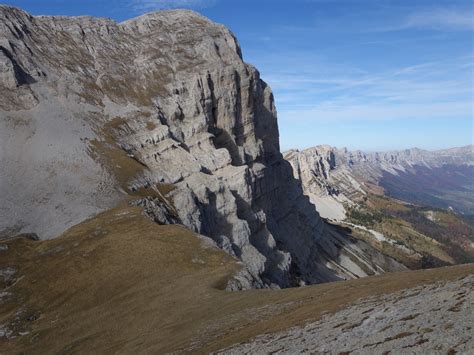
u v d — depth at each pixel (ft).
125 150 407.85
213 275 213.46
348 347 91.09
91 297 214.90
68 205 321.73
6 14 467.93
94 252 255.50
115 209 315.17
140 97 483.10
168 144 426.10
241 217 427.74
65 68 474.08
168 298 193.47
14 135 378.32
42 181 341.62
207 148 460.55
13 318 205.36
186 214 346.95
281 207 597.11
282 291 174.81
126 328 173.78
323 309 127.03
